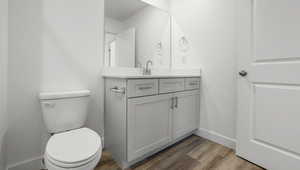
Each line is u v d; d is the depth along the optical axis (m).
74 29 1.45
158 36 2.20
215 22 1.85
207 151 1.67
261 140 1.38
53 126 1.21
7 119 1.17
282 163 1.24
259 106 1.38
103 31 1.65
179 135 1.80
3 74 1.08
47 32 1.31
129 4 1.86
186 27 2.17
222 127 1.83
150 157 1.55
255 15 1.39
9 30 1.14
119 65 1.79
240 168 1.37
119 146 1.42
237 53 1.55
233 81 1.71
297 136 1.16
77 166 0.82
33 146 1.29
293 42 1.17
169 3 2.34
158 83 1.53
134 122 1.36
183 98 1.83
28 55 1.23
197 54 2.05
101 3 1.62
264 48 1.33
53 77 1.35
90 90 1.58
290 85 1.19
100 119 1.67
